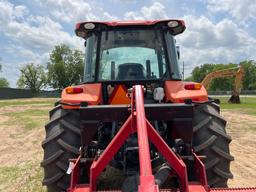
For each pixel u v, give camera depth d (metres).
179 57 5.03
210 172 3.81
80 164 3.64
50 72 78.50
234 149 8.30
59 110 4.27
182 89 4.11
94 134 3.75
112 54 4.60
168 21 4.48
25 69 78.75
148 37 4.60
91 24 4.51
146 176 2.33
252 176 5.95
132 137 3.90
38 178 5.93
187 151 3.69
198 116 4.02
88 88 4.20
